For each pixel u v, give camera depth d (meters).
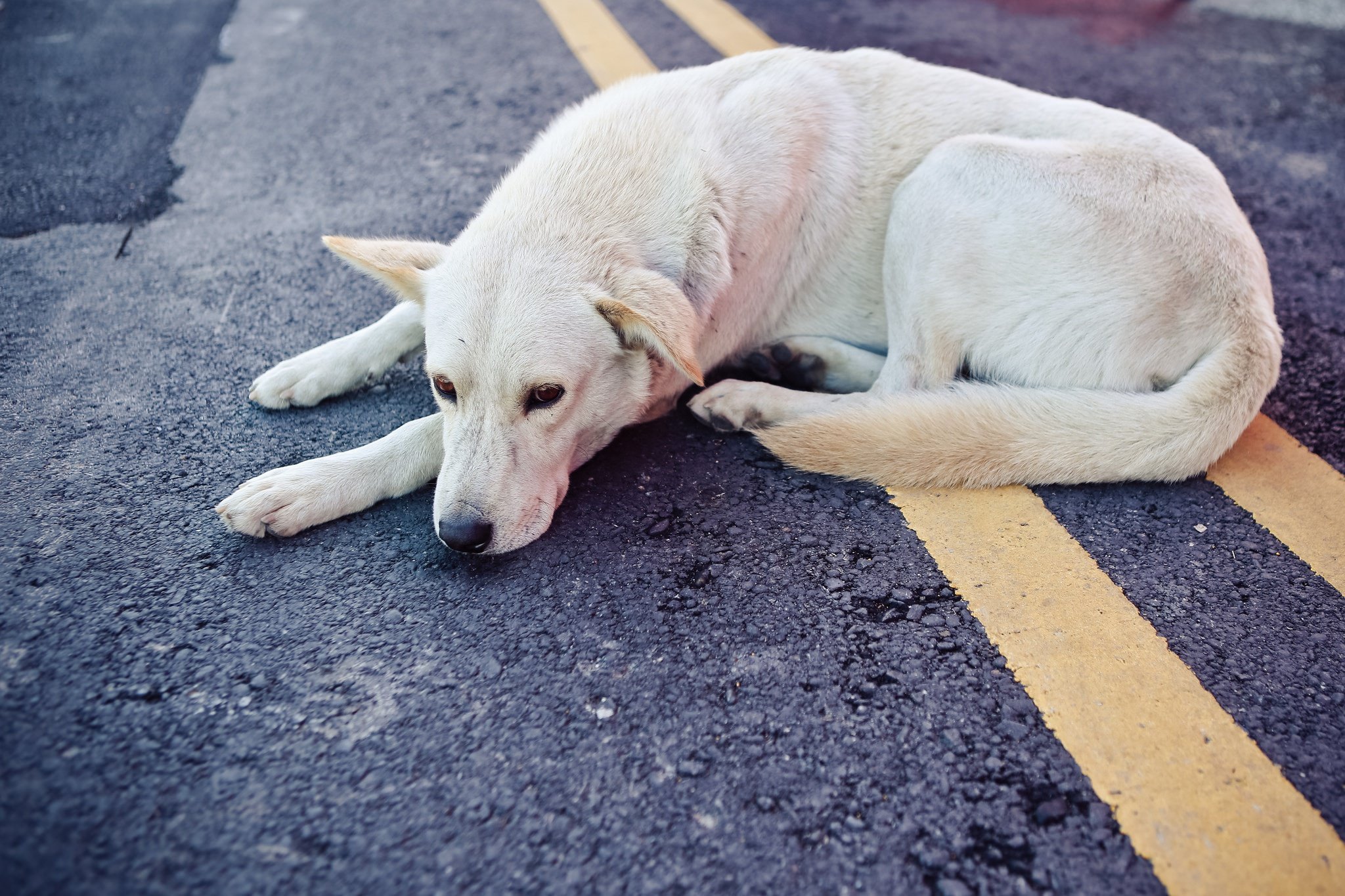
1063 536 2.22
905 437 2.31
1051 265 2.38
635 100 2.50
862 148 2.67
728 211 2.35
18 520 2.04
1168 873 1.51
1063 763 1.68
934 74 2.79
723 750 1.66
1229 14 5.72
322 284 3.00
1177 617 2.01
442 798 1.55
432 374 2.05
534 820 1.53
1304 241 3.50
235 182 3.52
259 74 4.39
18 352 2.60
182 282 2.96
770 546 2.14
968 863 1.51
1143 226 2.38
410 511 2.18
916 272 2.48
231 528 2.06
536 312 1.97
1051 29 5.31
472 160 3.74
